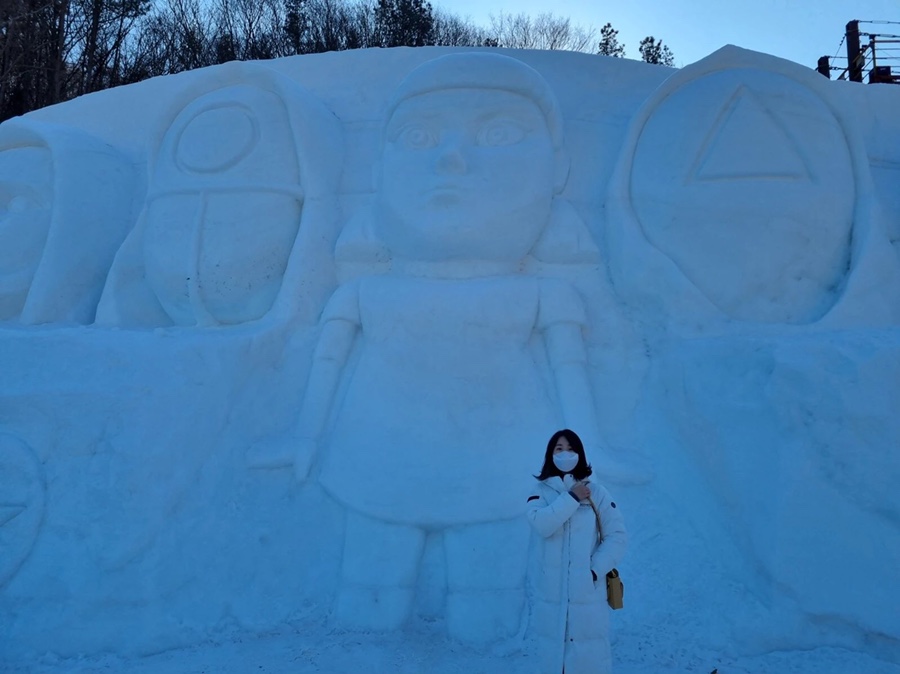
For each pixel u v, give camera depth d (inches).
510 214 197.8
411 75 211.8
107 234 253.0
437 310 188.4
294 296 207.5
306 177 217.8
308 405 191.3
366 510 172.6
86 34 780.6
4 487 170.9
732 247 194.7
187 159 223.1
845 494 153.3
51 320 235.1
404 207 200.1
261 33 959.0
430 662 148.9
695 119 204.7
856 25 463.2
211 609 167.2
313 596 171.2
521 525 170.7
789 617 151.5
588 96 238.5
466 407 181.5
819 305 195.3
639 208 207.0
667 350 193.9
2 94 672.4
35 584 165.8
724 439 170.7
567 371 189.3
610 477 179.0
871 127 248.7
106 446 172.2
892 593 147.3
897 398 154.1
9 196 255.9
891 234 227.1
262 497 182.5
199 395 182.2
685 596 163.5
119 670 149.8
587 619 116.3
